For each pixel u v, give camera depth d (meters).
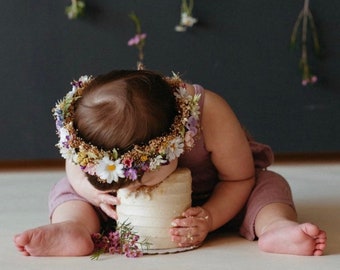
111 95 1.12
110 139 1.11
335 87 2.14
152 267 1.13
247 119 2.14
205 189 1.35
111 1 2.09
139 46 2.10
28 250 1.19
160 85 1.16
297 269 1.10
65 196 1.30
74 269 1.13
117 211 1.24
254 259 1.16
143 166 1.13
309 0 2.11
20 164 2.31
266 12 2.11
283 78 2.13
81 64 2.10
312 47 2.12
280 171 2.06
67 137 1.14
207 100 1.27
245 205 1.32
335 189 1.78
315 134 2.16
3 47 2.09
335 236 1.31
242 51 2.12
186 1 2.10
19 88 2.10
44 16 2.08
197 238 1.23
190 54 2.11
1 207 1.65
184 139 1.16
